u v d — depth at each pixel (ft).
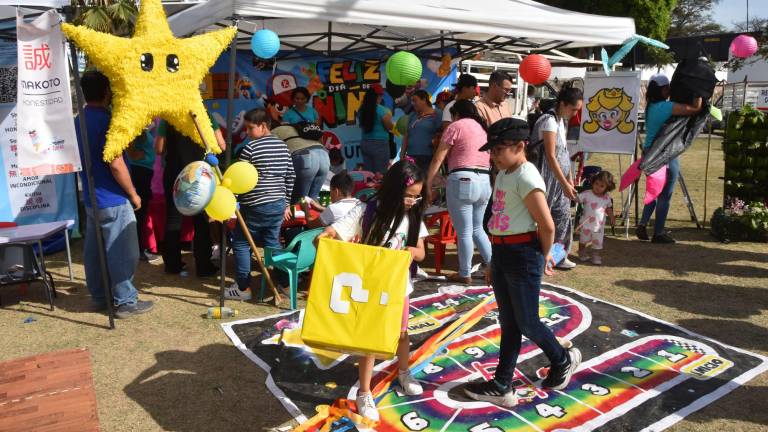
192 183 14.83
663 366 13.88
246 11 16.46
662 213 25.62
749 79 67.46
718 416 11.88
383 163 30.12
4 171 23.39
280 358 14.29
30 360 14.17
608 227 28.99
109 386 13.07
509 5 20.75
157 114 15.69
